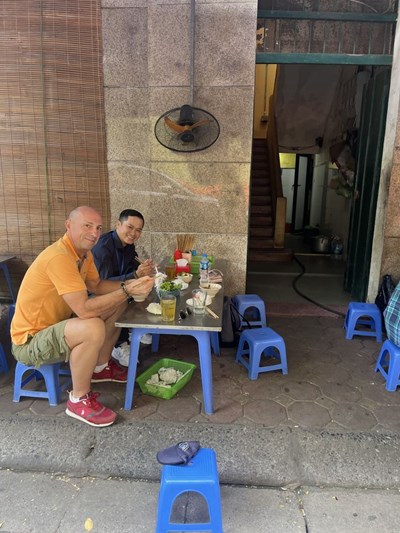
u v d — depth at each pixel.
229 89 3.74
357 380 3.03
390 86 3.91
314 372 3.13
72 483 2.08
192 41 3.62
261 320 3.79
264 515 1.88
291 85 7.79
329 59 3.85
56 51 3.80
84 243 2.36
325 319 4.23
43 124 3.96
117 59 3.79
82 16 3.72
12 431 2.39
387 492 2.02
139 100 3.85
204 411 2.61
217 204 3.98
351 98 6.43
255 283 5.51
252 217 7.61
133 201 4.06
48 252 2.33
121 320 2.42
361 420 2.53
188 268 3.25
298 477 2.09
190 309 2.57
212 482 1.69
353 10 3.83
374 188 4.21
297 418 2.55
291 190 10.31
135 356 2.55
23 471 2.15
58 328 2.34
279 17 3.79
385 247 4.01
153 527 1.82
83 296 2.29
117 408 2.63
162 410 2.61
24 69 3.85
